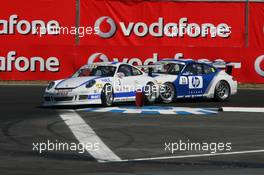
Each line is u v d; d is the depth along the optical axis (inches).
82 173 1328.7
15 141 1736.0
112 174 1320.1
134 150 1622.8
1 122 2107.5
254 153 1590.8
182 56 3784.5
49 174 1314.0
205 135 1868.8
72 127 2001.7
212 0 4089.6
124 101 2694.4
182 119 2225.6
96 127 2007.9
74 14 4084.6
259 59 3752.5
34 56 3777.1
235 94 3292.3
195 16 4087.1
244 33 4082.2
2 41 4074.8
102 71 2632.9
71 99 2491.4
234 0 4089.6
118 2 4089.6
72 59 3777.1
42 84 3745.1
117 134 1873.8
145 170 1366.9
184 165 1428.4
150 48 3782.0
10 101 2792.8
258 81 3750.0
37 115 2290.8
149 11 4097.0
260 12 4092.0
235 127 2037.4
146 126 2042.3
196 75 2869.1
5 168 1371.8
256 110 2532.0
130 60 3782.0
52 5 4077.3
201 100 2984.7
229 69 3073.3
